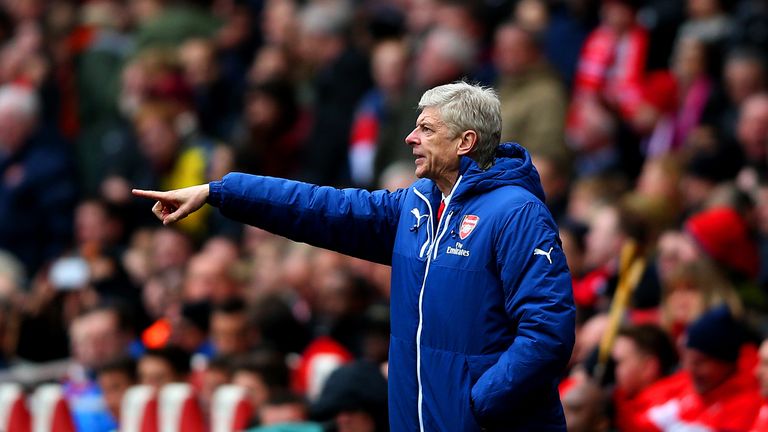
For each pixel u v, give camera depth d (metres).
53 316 41.59
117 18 58.84
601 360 30.75
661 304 32.53
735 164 38.91
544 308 19.67
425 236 20.78
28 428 34.09
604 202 38.62
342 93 49.00
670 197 38.00
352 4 53.66
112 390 34.06
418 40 48.91
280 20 52.31
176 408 32.31
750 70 41.88
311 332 37.41
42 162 53.47
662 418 28.94
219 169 47.78
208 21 55.72
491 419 19.86
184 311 38.03
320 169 48.66
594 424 27.80
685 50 43.72
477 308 20.23
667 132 43.84
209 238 47.19
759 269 34.50
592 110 44.44
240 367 32.72
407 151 44.97
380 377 27.72
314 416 27.67
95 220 47.09
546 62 44.53
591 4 48.44
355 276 36.12
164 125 49.12
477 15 47.94
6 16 61.91
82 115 55.44
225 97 52.75
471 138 20.58
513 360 19.61
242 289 41.00
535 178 20.72
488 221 20.23
